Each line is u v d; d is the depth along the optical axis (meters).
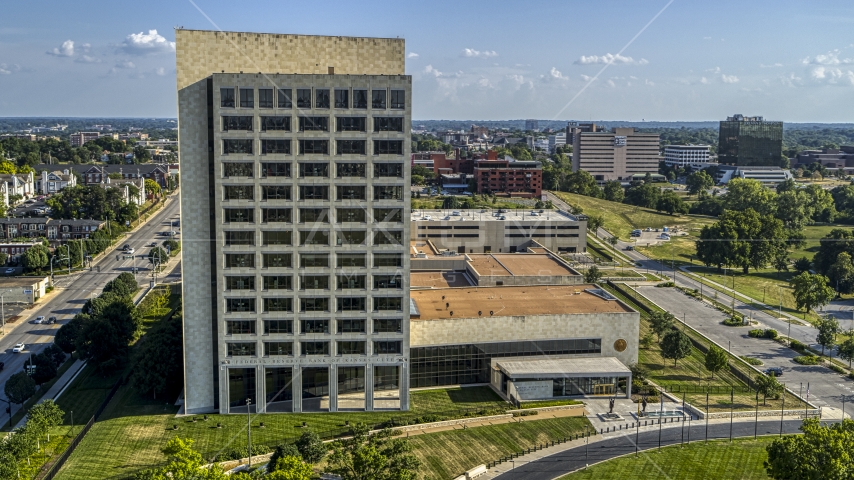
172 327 170.12
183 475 107.75
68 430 148.75
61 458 131.88
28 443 128.88
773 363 198.88
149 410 157.25
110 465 130.75
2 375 187.62
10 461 121.38
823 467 107.62
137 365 164.75
